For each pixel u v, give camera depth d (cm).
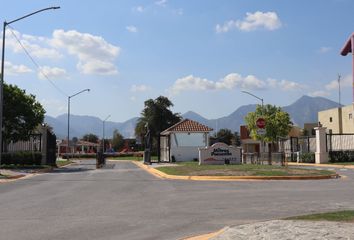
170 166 3572
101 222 1161
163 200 1573
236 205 1416
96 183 2323
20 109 4066
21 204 1523
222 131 11550
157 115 9244
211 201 1520
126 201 1566
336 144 5338
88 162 6353
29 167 3856
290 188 1892
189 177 2581
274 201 1482
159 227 1090
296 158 4912
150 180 2486
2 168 3738
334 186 1967
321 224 971
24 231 1051
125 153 9100
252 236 885
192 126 5347
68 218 1226
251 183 2189
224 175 2545
